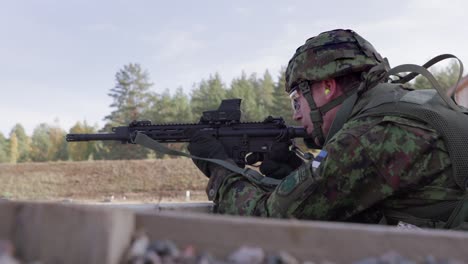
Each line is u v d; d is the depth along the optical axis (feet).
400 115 6.30
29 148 267.18
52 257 2.27
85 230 2.24
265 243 2.46
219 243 2.47
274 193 7.02
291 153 9.95
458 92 36.29
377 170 6.23
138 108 205.16
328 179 6.38
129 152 164.45
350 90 7.47
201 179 97.96
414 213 6.32
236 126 10.66
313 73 7.56
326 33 7.66
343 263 2.42
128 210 2.45
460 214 5.98
